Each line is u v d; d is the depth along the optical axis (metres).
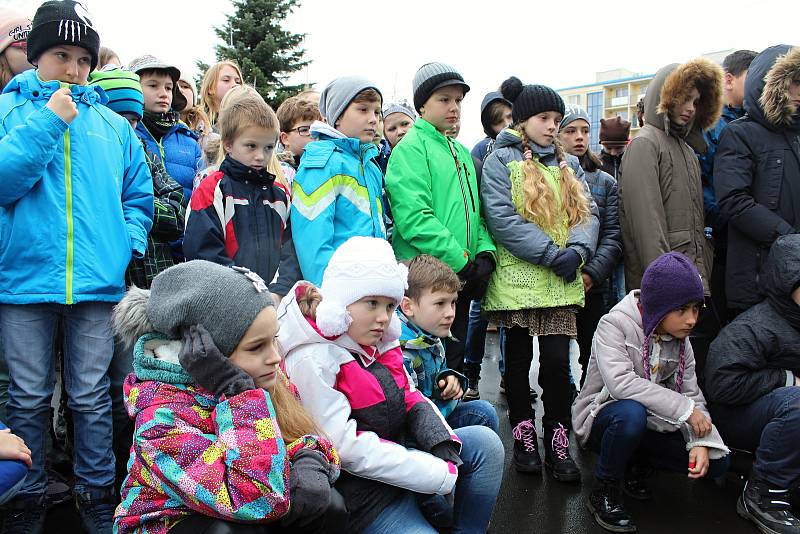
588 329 3.84
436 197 3.26
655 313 2.84
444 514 2.29
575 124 3.98
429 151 3.29
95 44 2.59
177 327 1.56
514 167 3.36
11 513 2.32
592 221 3.41
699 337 3.68
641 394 2.77
